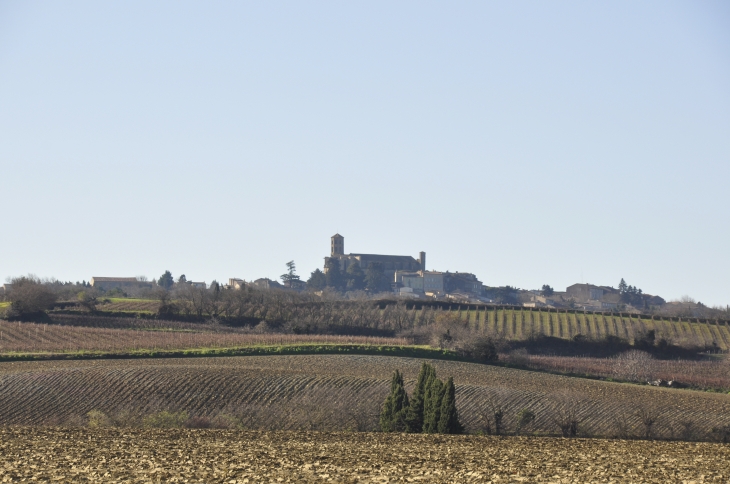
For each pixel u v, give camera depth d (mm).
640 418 112250
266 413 103125
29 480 49406
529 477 52469
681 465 60312
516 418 108312
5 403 103250
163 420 95125
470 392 121562
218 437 77312
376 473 53375
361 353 160375
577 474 53938
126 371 120000
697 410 118500
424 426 94562
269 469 54531
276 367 137125
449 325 198125
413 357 158500
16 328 170125
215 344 163500
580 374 153875
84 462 56781
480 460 61438
